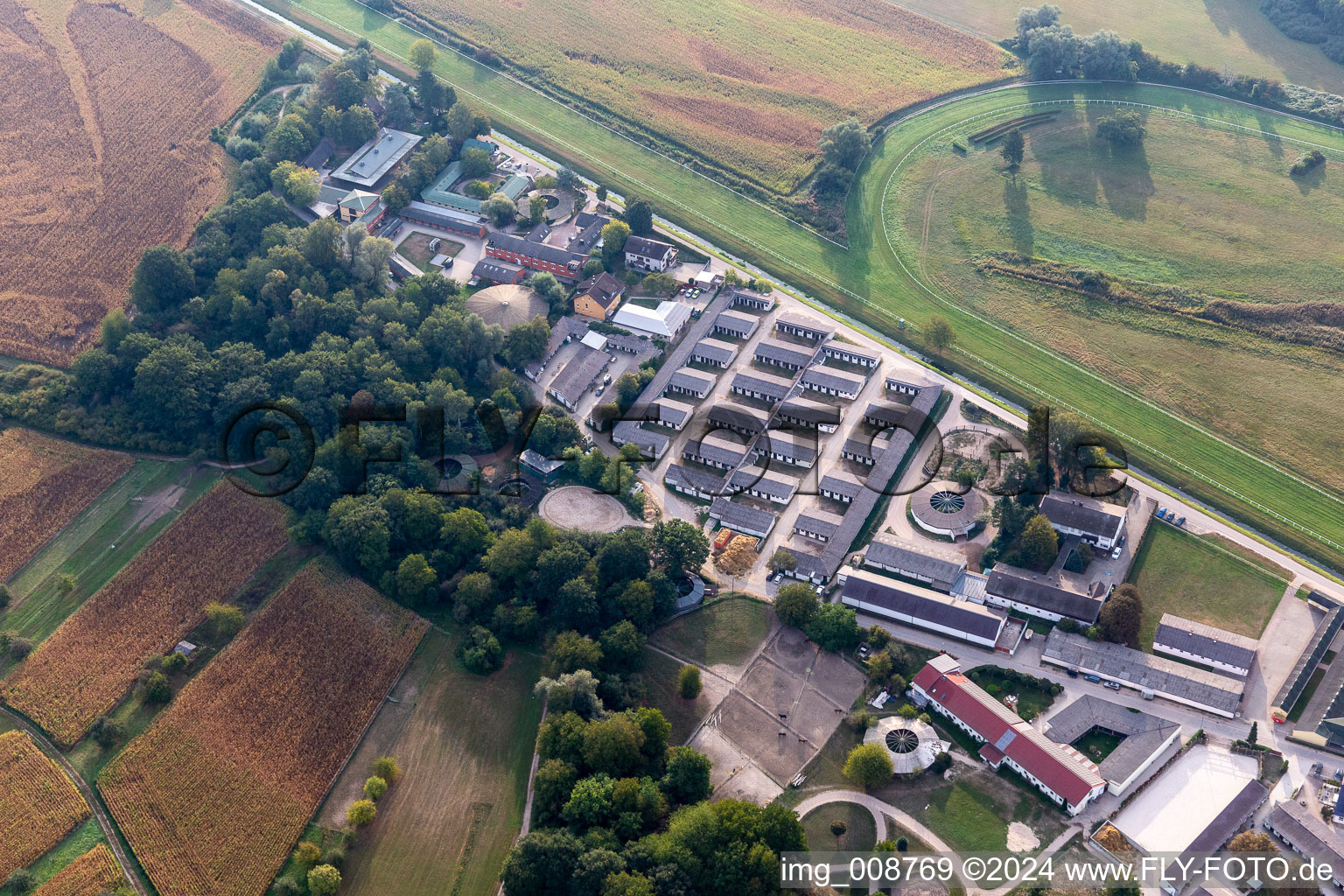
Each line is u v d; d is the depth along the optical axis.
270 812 190.50
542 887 175.00
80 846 185.75
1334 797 188.50
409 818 190.88
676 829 175.75
